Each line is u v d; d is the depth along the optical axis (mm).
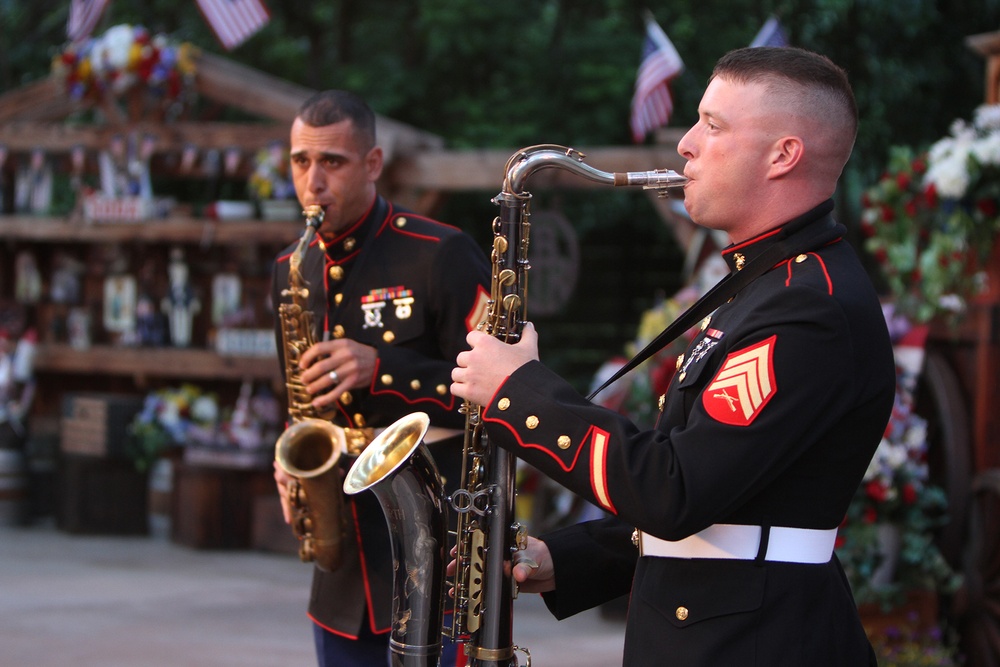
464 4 18062
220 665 7906
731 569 2885
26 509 13133
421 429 3611
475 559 3455
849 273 2916
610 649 8570
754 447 2740
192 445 12195
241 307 12883
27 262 13852
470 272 4824
